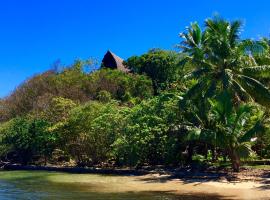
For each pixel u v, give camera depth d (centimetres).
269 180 2878
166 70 6756
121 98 6469
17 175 4097
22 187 3197
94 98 6488
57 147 4819
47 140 4784
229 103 3238
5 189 3100
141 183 3152
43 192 2914
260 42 3562
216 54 3634
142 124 3866
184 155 3919
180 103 3616
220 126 3253
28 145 5025
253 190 2588
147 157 3994
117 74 7006
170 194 2622
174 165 3931
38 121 5019
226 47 3597
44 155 4984
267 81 3819
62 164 4881
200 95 3628
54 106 5206
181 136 3750
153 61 6925
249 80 3566
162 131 3806
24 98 6800
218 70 3678
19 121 5319
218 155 4097
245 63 3675
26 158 5169
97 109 4575
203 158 4031
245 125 3388
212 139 3222
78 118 4509
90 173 4019
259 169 3347
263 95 3512
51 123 4919
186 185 2939
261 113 3581
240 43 3666
